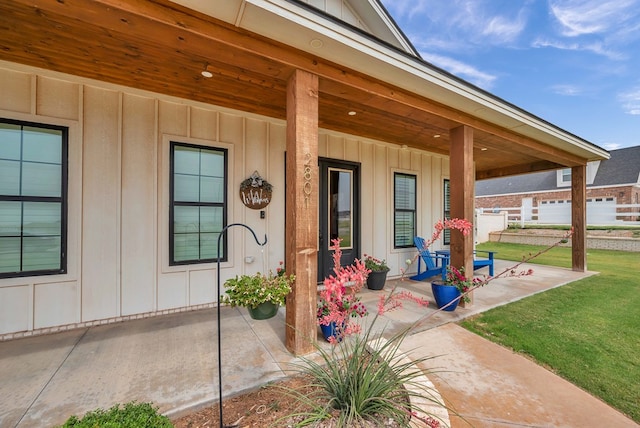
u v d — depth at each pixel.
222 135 3.72
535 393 2.00
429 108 3.21
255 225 3.94
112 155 3.10
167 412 1.68
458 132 3.66
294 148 2.36
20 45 2.38
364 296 4.19
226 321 3.14
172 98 3.38
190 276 3.50
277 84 3.05
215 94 3.31
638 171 12.48
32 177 2.79
